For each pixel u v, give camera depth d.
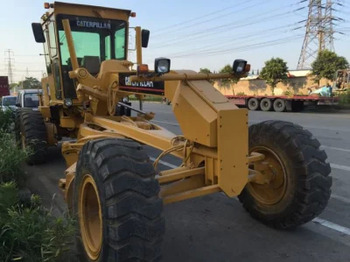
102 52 7.17
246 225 4.53
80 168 3.42
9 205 3.76
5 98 15.88
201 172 3.81
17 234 3.20
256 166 4.31
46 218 3.49
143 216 2.87
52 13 6.77
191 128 3.69
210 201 5.41
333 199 5.43
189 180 3.85
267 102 23.88
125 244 2.84
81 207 3.51
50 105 7.74
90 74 6.47
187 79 3.79
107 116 6.24
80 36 6.92
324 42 45.78
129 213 2.85
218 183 3.55
